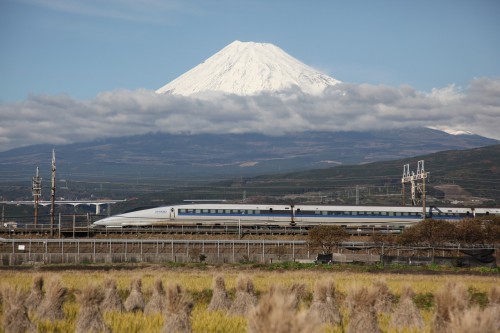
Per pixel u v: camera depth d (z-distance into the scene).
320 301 39.91
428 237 101.00
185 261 91.69
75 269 79.88
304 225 119.38
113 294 45.12
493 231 100.50
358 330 34.34
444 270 79.25
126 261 91.12
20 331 34.28
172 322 34.31
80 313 35.38
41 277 45.03
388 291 43.41
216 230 111.25
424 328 36.97
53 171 110.31
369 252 101.06
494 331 24.64
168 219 118.88
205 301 51.75
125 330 35.53
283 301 23.47
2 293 35.38
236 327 36.50
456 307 31.53
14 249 95.56
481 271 78.94
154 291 45.75
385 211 124.62
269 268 81.44
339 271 77.62
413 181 138.50
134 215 119.56
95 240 94.38
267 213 120.50
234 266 83.75
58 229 110.06
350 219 122.94
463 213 127.94
